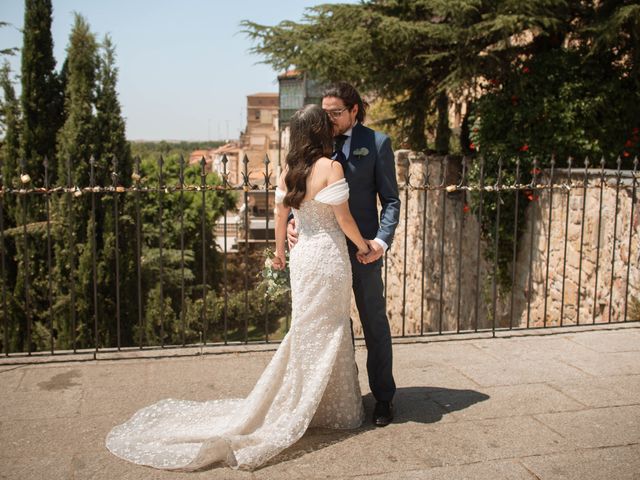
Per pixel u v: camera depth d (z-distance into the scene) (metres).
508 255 10.49
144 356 4.78
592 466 3.10
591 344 5.14
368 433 3.48
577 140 9.68
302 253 3.34
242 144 60.91
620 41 9.52
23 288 15.52
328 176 3.24
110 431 3.45
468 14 10.00
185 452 3.15
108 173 16.02
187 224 22.69
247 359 4.75
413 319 14.45
